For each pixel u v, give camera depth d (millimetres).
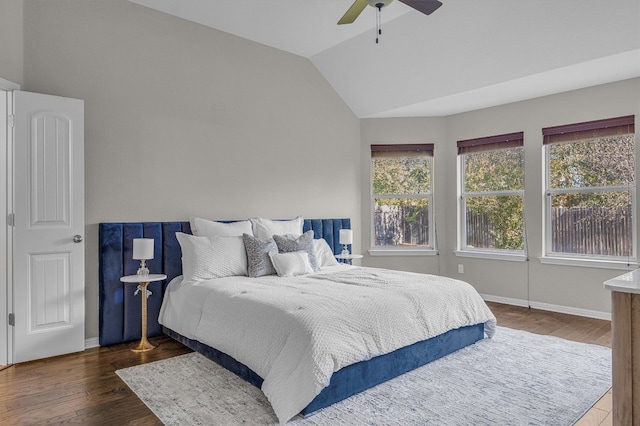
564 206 4668
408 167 5777
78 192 3354
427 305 2994
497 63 4059
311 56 5090
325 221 5195
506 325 4074
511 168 5125
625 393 1780
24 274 3109
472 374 2812
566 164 4648
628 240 4203
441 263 5695
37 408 2367
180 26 4066
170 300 3643
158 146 3914
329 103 5383
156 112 3906
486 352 3244
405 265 5699
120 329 3604
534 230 4836
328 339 2320
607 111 4266
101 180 3580
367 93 5266
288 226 4496
